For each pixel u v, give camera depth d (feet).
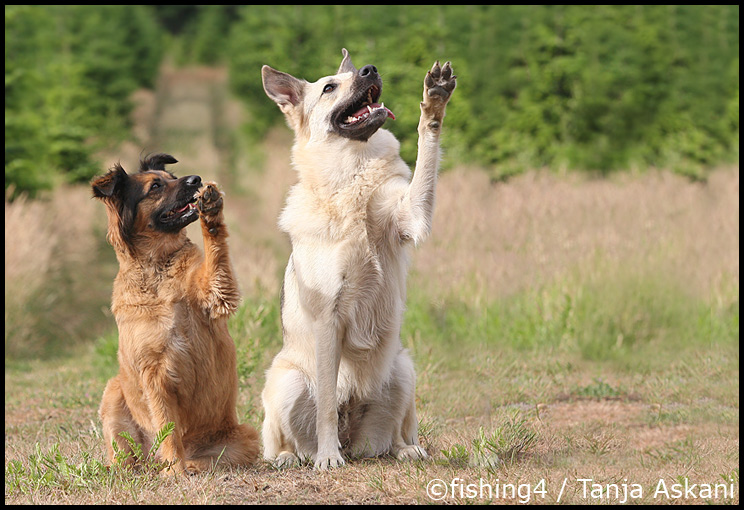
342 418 23.90
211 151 101.09
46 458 22.20
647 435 27.53
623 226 54.29
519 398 34.01
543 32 82.79
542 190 61.52
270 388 23.94
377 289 22.90
